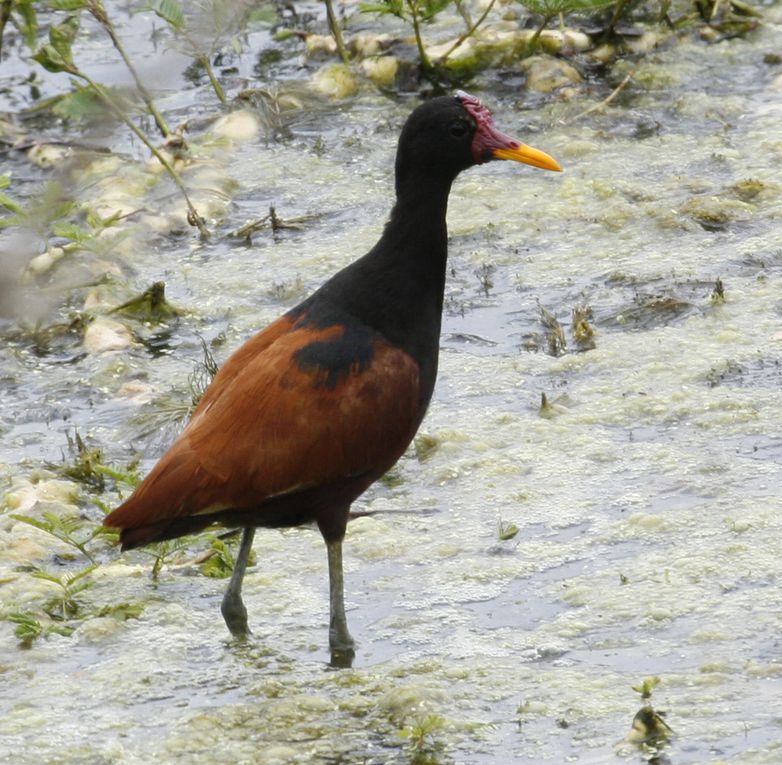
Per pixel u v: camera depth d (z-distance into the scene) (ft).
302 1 69.36
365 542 34.01
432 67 60.29
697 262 46.11
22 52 66.23
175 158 55.52
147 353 43.88
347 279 30.78
